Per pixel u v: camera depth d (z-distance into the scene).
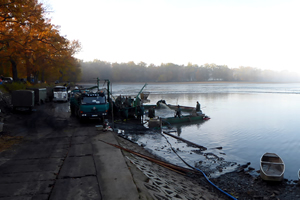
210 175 10.97
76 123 17.78
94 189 6.55
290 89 100.56
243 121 26.16
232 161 13.07
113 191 6.43
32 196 6.12
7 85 32.81
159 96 64.94
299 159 13.84
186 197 7.69
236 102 48.28
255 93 76.06
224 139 18.12
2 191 6.37
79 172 7.82
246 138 18.47
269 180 10.28
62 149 10.72
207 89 104.06
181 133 20.09
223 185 10.01
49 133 14.20
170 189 7.80
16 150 10.46
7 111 21.08
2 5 18.84
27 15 22.88
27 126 16.25
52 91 35.66
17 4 19.67
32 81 54.75
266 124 24.44
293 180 10.80
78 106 19.03
